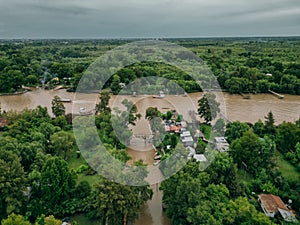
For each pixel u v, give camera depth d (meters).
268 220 34.72
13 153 45.41
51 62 169.50
